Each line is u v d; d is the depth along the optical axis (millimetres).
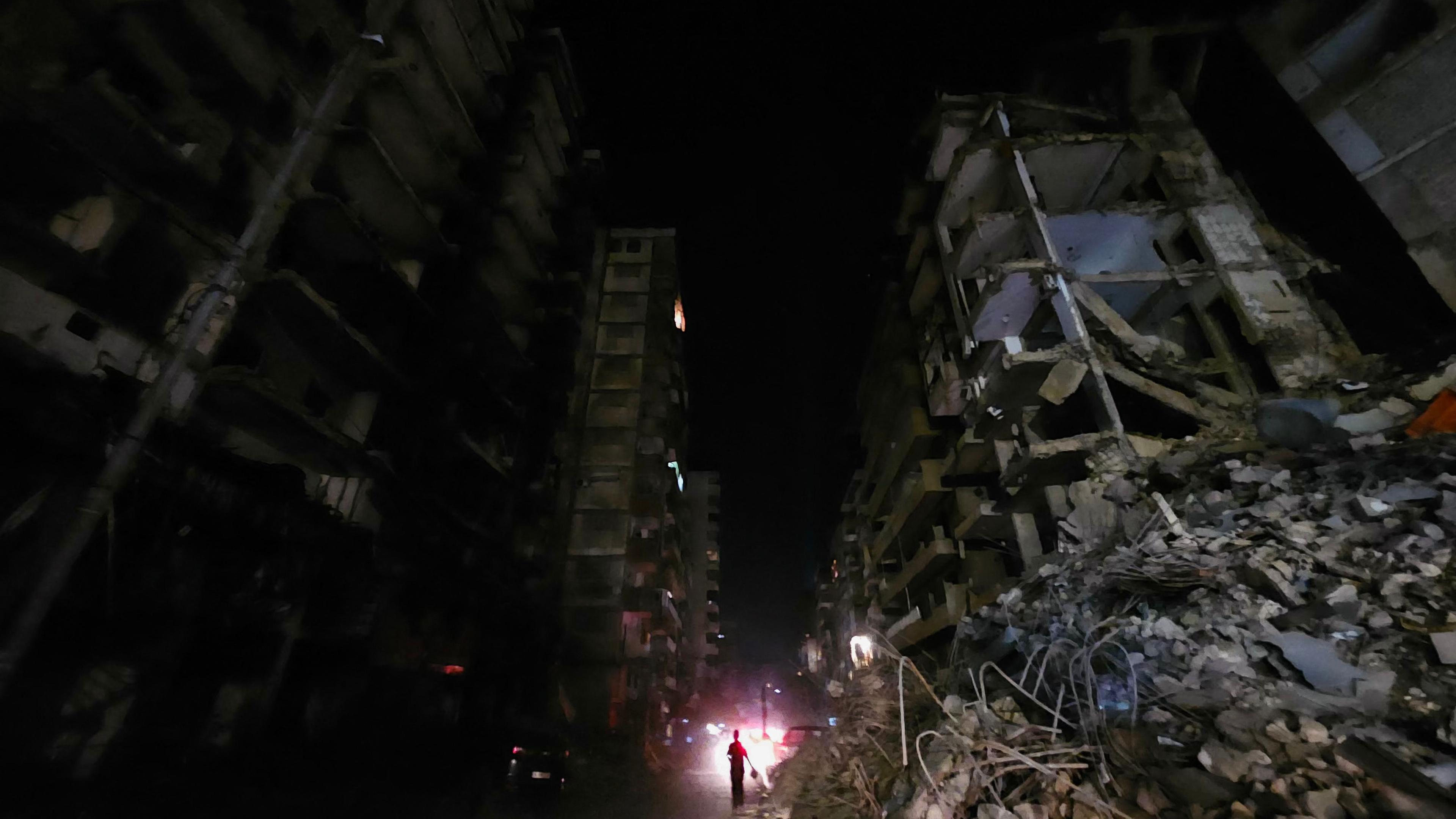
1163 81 17203
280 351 11875
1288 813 3307
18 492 6828
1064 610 7121
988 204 18125
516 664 20562
